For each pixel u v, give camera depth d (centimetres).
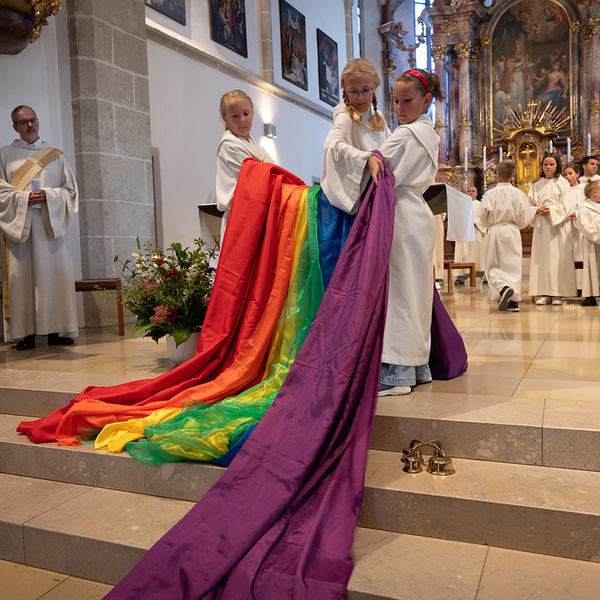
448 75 1546
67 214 491
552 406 254
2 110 550
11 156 492
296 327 313
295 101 1170
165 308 366
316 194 320
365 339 253
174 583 184
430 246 291
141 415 281
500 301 606
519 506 198
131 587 185
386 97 1639
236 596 176
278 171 337
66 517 236
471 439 239
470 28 1511
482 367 344
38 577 225
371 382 247
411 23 1653
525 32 1502
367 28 1584
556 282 652
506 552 199
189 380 309
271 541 194
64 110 617
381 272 263
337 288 266
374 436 254
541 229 658
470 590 176
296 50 1184
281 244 321
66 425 280
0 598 211
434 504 208
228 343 325
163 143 782
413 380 286
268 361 316
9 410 333
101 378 348
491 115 1535
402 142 283
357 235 275
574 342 417
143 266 388
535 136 1443
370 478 224
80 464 267
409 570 188
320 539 191
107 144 631
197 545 195
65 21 614
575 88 1455
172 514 234
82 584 220
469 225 430
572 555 193
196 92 857
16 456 283
